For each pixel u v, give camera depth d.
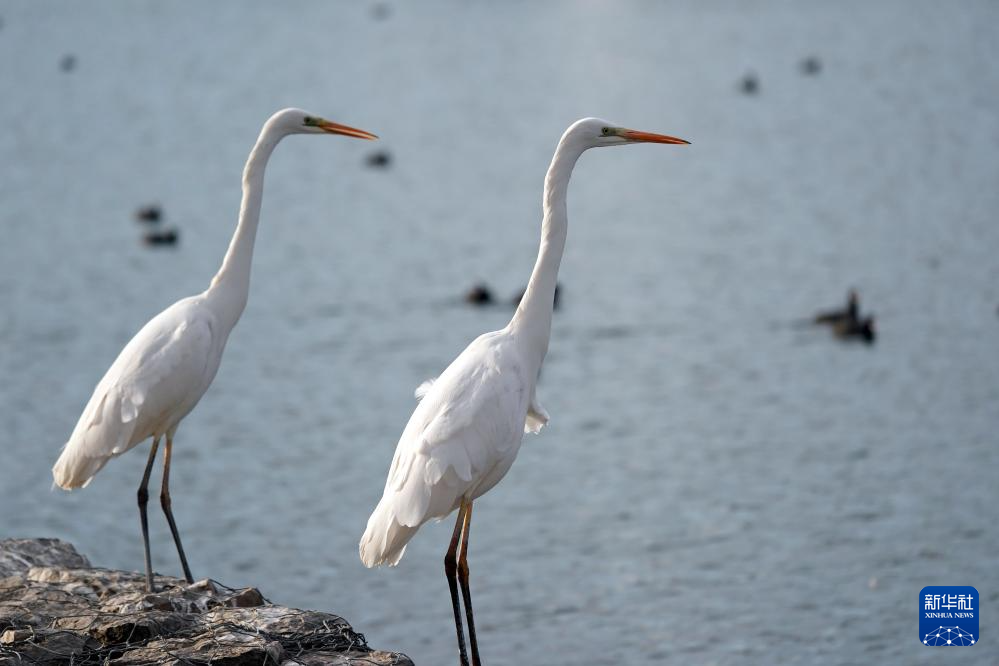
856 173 56.62
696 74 93.19
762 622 17.98
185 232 48.84
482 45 117.81
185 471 24.55
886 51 98.31
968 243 43.12
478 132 74.62
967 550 20.38
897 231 45.38
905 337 33.22
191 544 21.09
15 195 56.12
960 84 80.31
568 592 19.06
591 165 63.56
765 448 25.53
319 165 66.25
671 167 61.44
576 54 108.81
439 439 8.21
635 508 22.45
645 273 41.16
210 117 79.62
